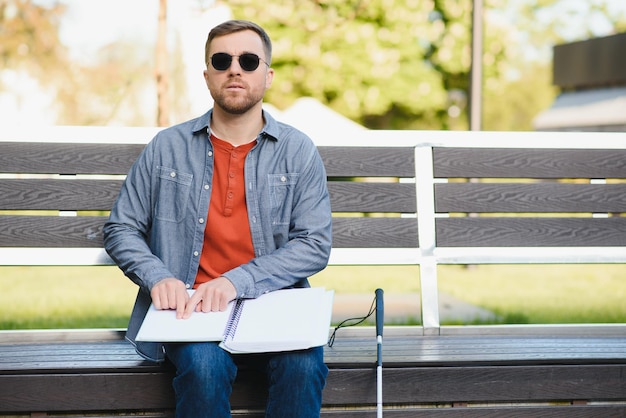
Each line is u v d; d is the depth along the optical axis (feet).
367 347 11.39
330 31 58.08
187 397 9.33
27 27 61.41
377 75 58.85
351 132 13.09
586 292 27.32
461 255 12.90
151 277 10.16
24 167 12.80
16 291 28.19
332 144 13.08
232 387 10.22
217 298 9.83
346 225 12.85
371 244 12.85
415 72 59.26
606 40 58.08
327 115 40.55
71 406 10.26
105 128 12.97
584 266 37.17
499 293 27.14
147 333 9.36
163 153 10.90
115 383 10.28
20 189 12.73
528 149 13.25
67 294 27.22
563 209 13.17
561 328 12.47
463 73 59.93
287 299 10.10
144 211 10.92
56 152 12.87
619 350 11.13
